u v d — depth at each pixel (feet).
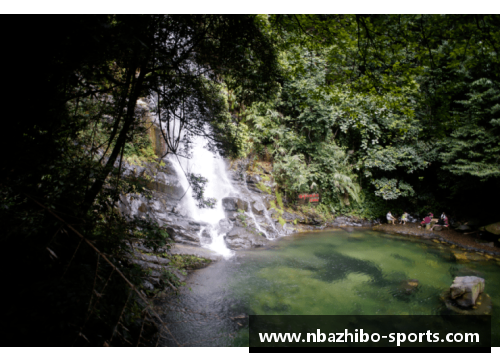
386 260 29.37
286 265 26.84
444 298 20.63
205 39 13.75
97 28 7.90
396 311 18.72
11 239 8.51
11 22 7.11
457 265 28.32
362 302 19.92
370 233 41.88
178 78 14.14
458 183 41.75
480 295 21.02
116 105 13.25
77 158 11.14
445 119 17.30
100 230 11.63
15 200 8.98
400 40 15.33
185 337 14.53
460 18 13.82
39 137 9.37
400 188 48.75
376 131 46.09
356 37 15.88
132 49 10.37
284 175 46.21
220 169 40.81
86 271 10.28
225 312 17.60
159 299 17.71
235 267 25.61
